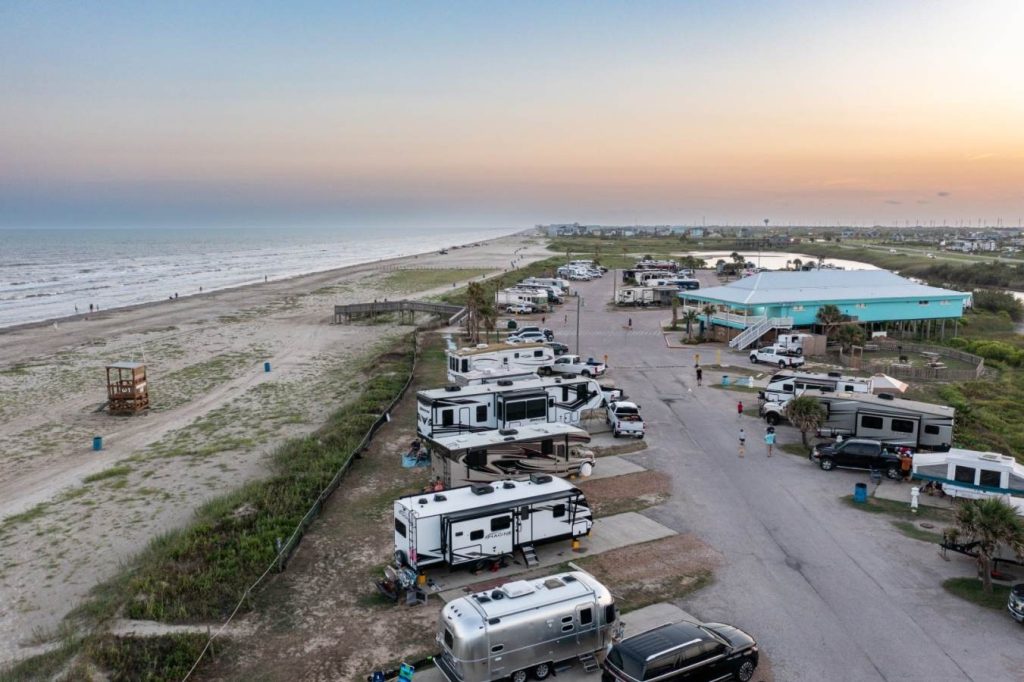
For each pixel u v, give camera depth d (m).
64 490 34.47
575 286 133.62
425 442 32.16
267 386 57.22
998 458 28.23
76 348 75.81
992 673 17.36
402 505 22.12
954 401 45.00
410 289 136.62
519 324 86.94
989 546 21.08
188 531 26.62
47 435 44.81
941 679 17.14
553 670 17.42
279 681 17.39
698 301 82.06
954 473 28.23
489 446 28.03
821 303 72.94
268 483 31.81
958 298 77.81
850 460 32.72
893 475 31.92
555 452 30.03
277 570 23.30
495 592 17.34
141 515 30.94
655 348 69.69
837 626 19.59
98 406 51.75
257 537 25.56
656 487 30.73
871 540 25.34
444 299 114.50
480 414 34.12
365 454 36.00
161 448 41.28
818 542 25.19
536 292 101.56
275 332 85.94
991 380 56.84
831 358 64.31
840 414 35.59
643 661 15.57
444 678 17.25
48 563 26.38
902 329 80.62
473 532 22.05
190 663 18.19
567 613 17.20
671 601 20.94
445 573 22.78
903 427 34.19
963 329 92.75
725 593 21.44
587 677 17.30
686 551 24.41
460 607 16.88
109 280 178.75
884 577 22.50
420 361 62.88
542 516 23.42
